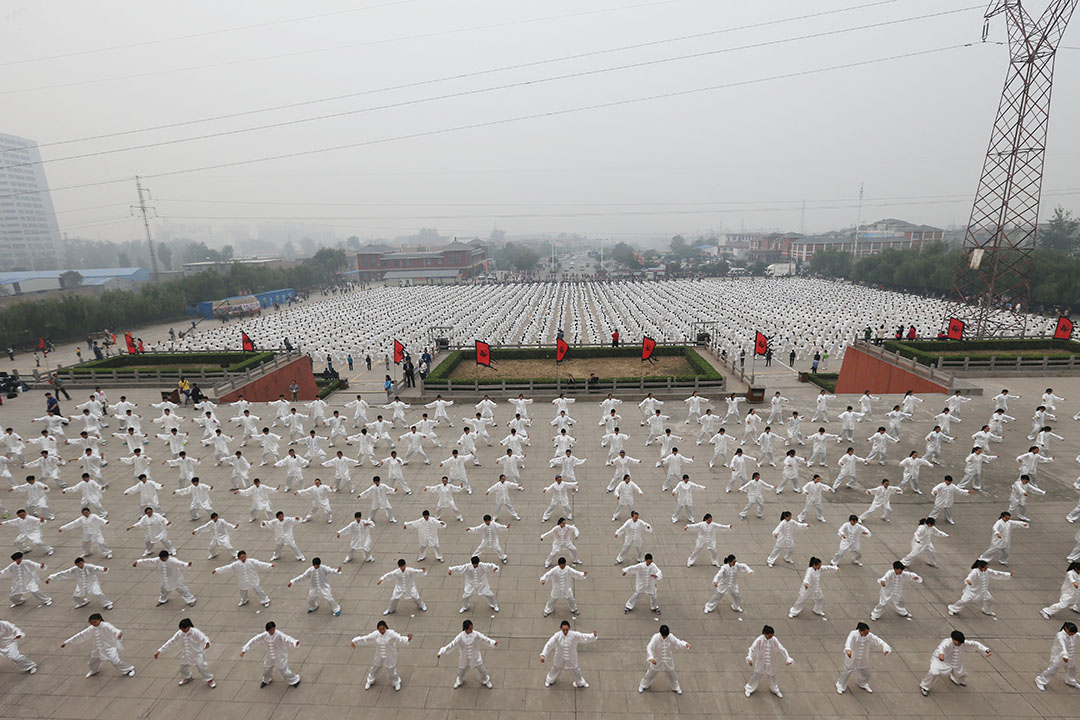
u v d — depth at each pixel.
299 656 12.70
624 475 20.06
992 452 23.05
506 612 14.07
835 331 57.53
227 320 87.25
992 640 12.67
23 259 166.75
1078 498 19.11
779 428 27.17
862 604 14.08
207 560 16.73
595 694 11.52
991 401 29.56
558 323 78.19
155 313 85.56
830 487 20.53
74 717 11.15
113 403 33.28
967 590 13.30
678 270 170.00
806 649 12.59
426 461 23.62
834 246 148.50
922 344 38.44
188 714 11.19
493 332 64.69
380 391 43.69
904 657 12.27
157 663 12.59
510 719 10.97
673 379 33.53
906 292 98.81
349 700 11.48
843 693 11.34
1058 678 11.57
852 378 40.34
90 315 70.88
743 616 13.74
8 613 14.34
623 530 15.70
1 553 17.19
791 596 14.45
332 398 41.19
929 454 21.95
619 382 33.88
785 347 53.44
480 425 25.61
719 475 21.81
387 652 11.54
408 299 105.00
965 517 18.11
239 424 26.27
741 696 11.38
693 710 11.08
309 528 18.55
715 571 15.62
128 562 16.75
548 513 18.25
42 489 19.17
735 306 82.06
